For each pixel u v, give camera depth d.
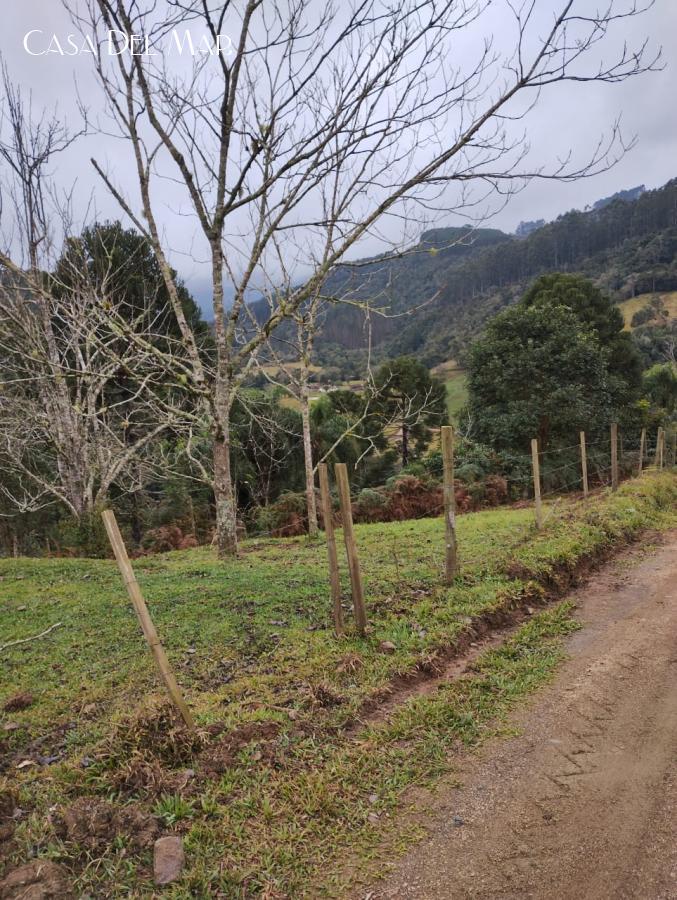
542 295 31.45
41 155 11.40
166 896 3.10
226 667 5.78
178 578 9.20
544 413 21.70
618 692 5.22
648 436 27.91
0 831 3.39
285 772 4.05
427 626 6.27
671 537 10.77
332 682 5.25
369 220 7.98
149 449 18.02
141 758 4.00
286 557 10.40
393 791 3.99
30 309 13.05
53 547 22.52
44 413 13.62
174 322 19.48
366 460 25.30
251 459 20.42
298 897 3.19
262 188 8.10
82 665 6.25
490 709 4.98
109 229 17.47
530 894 3.15
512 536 9.94
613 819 3.66
